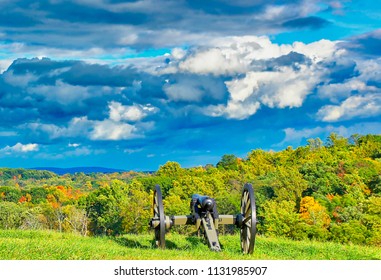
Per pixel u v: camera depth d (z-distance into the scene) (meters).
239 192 118.38
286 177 111.31
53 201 141.25
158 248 14.77
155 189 15.06
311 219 83.31
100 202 115.62
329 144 156.75
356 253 16.42
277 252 15.89
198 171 152.25
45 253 12.82
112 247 14.70
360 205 85.62
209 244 14.31
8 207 95.19
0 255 12.30
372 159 140.88
